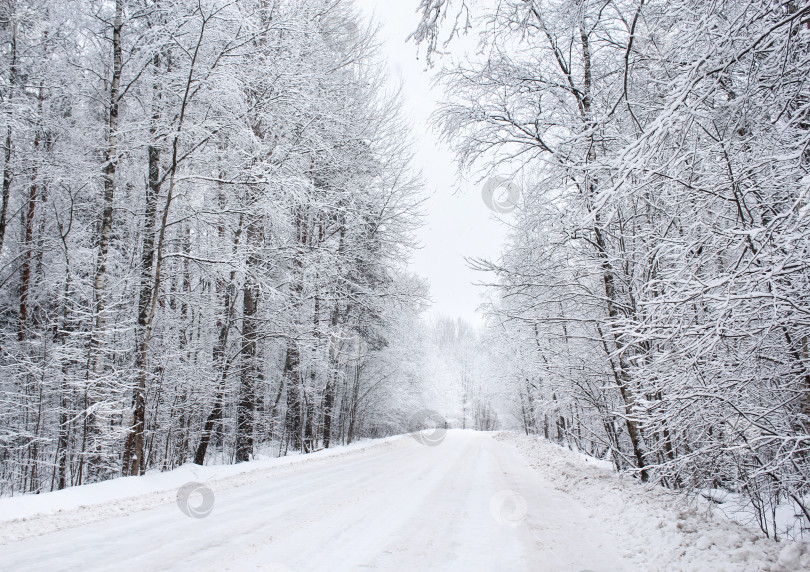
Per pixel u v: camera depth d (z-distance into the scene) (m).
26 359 11.47
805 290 3.58
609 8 7.14
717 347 4.36
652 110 6.33
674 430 5.75
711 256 4.16
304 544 4.70
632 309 8.31
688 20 4.16
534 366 13.05
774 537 4.56
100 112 12.52
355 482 9.16
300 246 14.52
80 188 11.56
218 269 12.23
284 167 12.62
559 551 4.51
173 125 10.94
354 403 25.19
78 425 10.91
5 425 11.73
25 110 10.41
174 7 10.10
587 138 6.93
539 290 9.57
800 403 5.05
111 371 10.23
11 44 11.51
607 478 8.47
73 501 6.96
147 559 4.20
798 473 4.36
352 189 17.69
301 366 17.45
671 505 5.61
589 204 6.18
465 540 4.89
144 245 12.81
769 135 4.26
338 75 18.30
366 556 4.30
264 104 12.55
